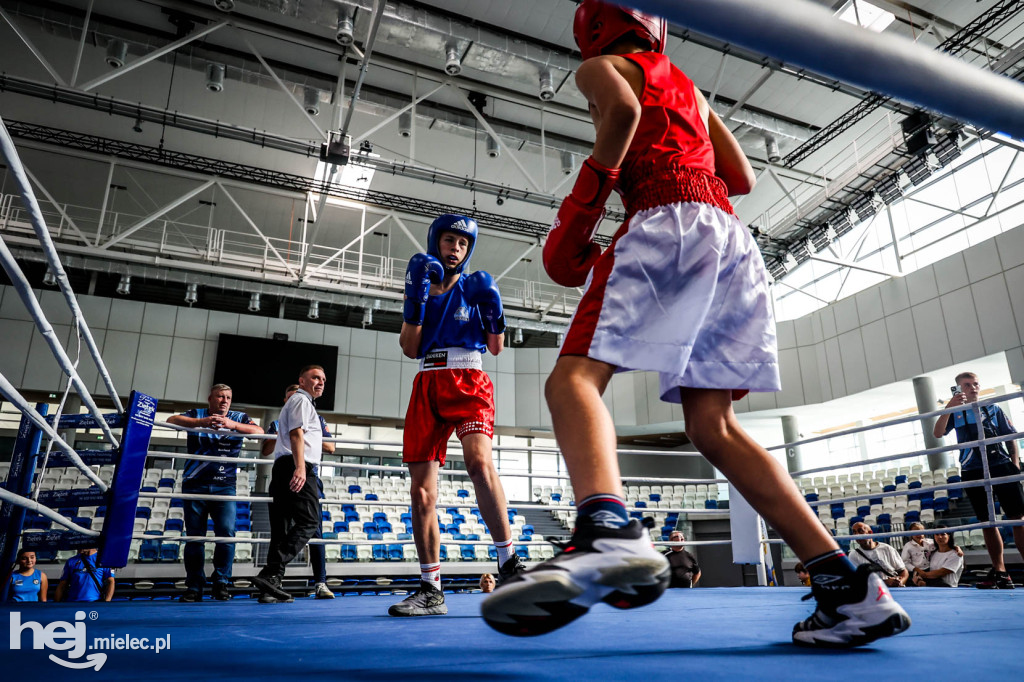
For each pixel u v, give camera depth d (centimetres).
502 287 1546
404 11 858
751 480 107
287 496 284
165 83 1028
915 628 121
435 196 1293
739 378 107
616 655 94
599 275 101
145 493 290
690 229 102
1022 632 114
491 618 74
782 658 89
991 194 1112
